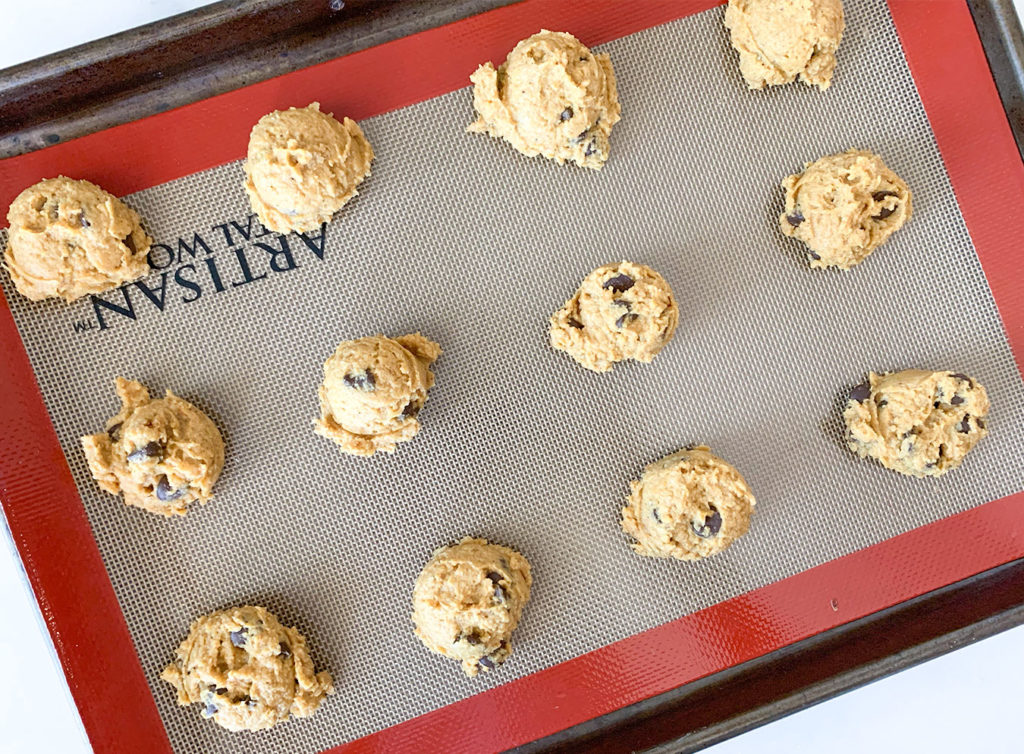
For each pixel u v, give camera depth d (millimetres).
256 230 369
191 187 366
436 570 359
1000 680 403
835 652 380
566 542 377
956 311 386
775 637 380
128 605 363
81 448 361
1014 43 379
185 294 368
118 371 365
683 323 381
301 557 370
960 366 386
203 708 364
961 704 404
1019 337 386
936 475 383
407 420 362
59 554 359
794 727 401
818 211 368
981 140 384
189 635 363
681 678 378
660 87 378
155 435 347
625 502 378
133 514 364
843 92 382
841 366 384
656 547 370
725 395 382
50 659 382
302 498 370
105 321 365
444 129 372
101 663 360
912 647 370
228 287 369
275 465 370
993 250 385
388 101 370
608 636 377
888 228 372
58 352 362
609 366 374
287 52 368
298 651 360
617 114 370
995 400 386
